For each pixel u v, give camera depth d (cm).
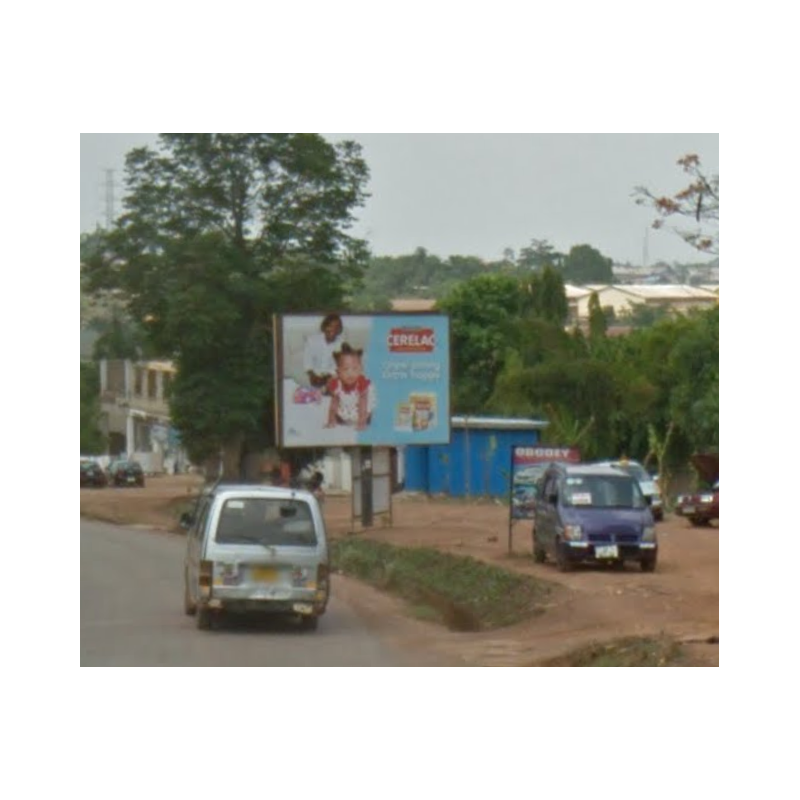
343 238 7781
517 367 8562
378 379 5844
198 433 7712
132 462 10800
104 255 7619
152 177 7625
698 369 7512
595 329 8975
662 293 14450
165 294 7481
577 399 8062
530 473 4309
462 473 8331
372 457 5878
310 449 7781
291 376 5800
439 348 5872
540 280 10150
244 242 7731
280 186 7669
